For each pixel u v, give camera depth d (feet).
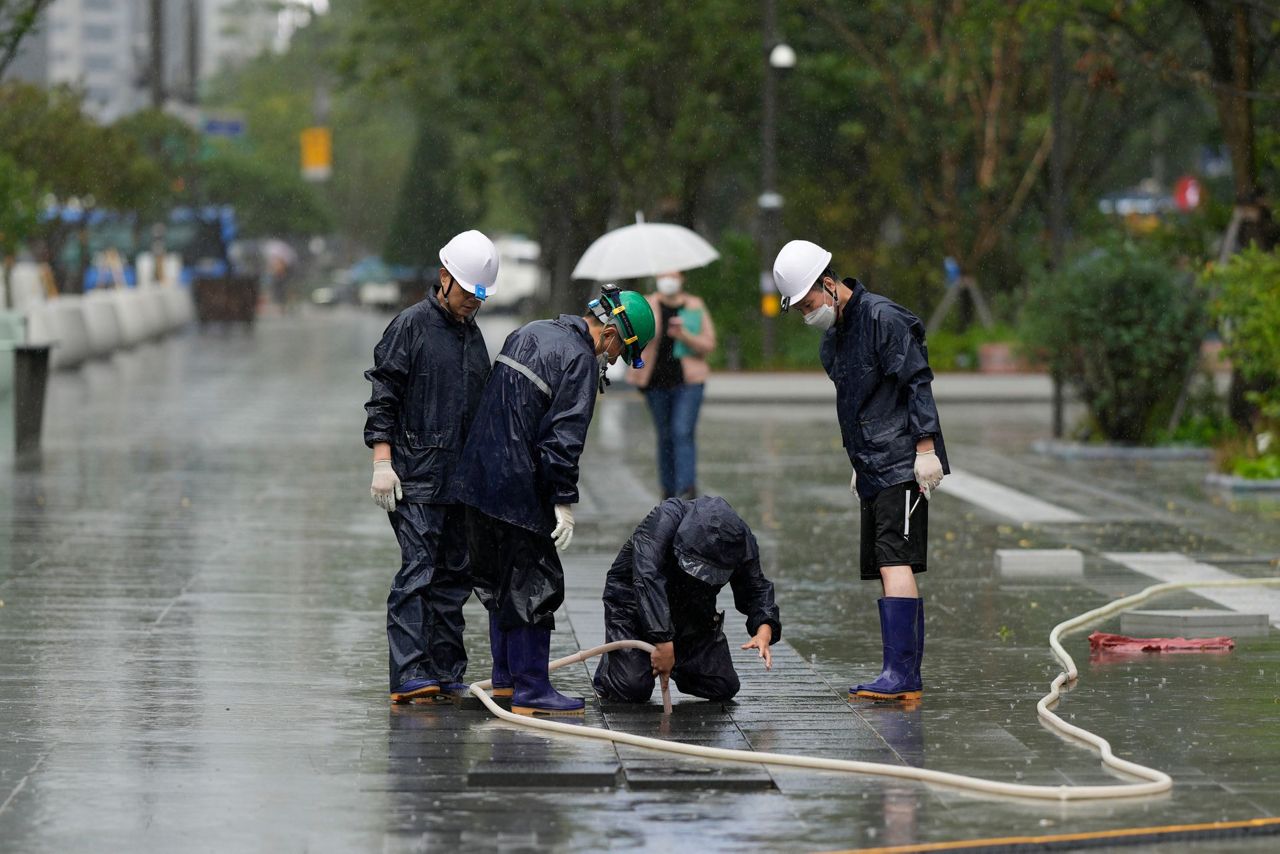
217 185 636.48
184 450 189.88
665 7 328.49
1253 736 69.10
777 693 77.71
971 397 284.20
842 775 62.95
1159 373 196.03
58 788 60.95
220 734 68.95
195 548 120.37
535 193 401.29
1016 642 90.27
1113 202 357.00
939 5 320.29
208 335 456.45
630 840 55.21
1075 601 102.78
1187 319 194.49
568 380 71.10
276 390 278.46
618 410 257.96
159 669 81.35
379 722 71.20
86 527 130.21
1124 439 198.29
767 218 308.40
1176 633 92.53
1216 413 200.64
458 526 76.64
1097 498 156.04
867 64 338.95
